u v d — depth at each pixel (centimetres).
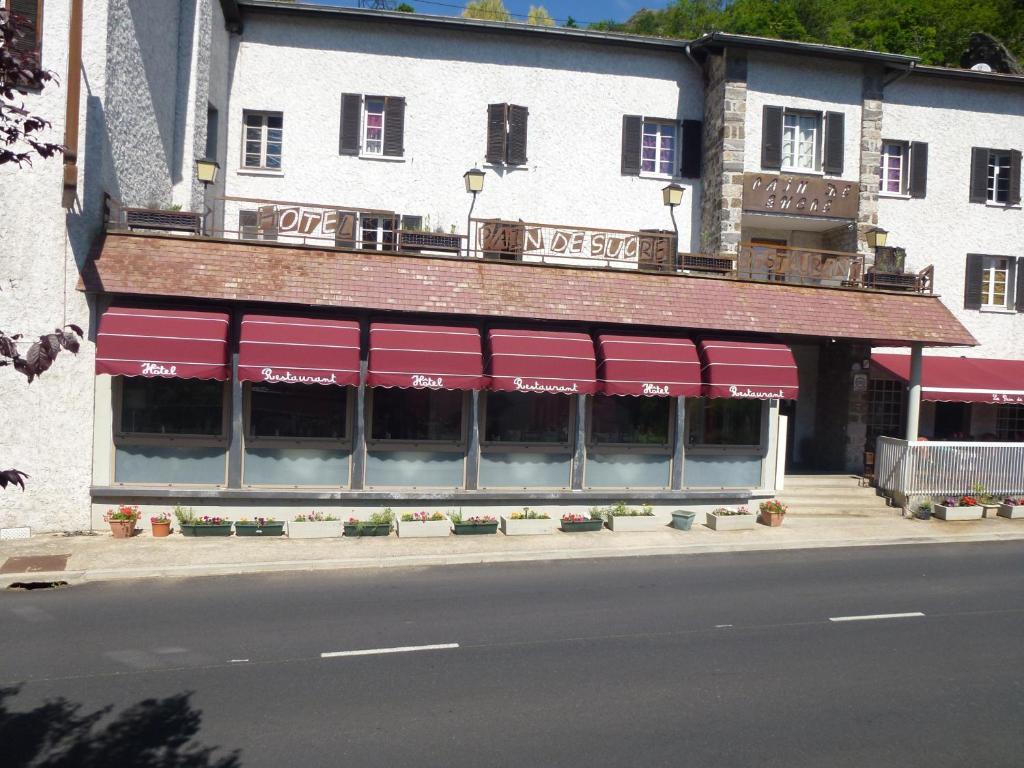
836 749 667
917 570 1370
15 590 1133
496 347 1550
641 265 1788
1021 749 673
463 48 2105
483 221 1692
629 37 2128
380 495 1545
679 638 960
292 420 1538
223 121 2006
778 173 2150
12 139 534
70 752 638
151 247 1455
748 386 1669
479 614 1044
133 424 1469
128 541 1387
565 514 1662
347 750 649
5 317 1365
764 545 1548
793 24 3947
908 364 2266
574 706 748
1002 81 2386
